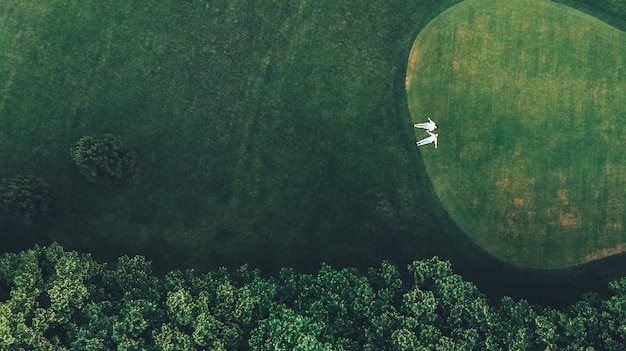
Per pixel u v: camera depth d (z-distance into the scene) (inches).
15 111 2180.1
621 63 2146.9
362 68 2194.9
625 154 2090.3
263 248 2123.5
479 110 2140.7
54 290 1680.6
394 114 2167.8
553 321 1734.7
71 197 2148.1
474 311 1752.0
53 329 1736.0
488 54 2175.2
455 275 1824.6
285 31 2220.7
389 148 2153.1
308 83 2191.2
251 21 2228.1
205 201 2148.1
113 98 2192.4
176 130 2180.1
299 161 2156.7
